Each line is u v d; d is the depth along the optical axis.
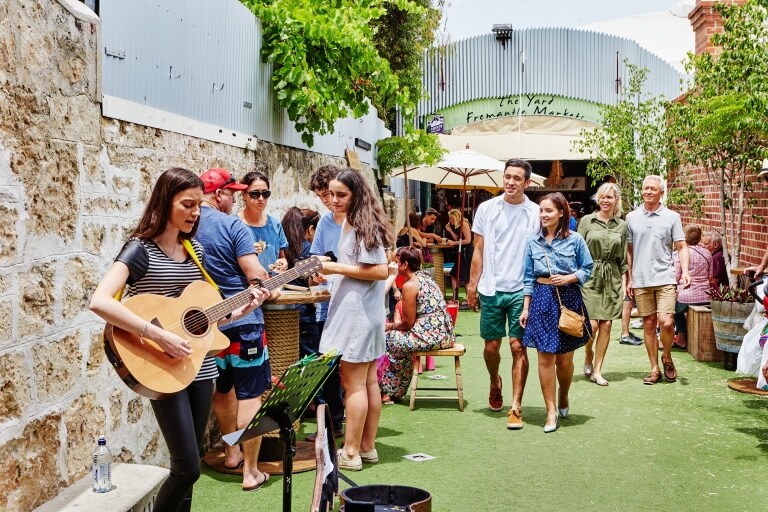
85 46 4.68
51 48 4.29
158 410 4.12
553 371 7.24
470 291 7.88
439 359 10.59
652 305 9.12
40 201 4.16
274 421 3.89
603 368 10.00
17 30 3.94
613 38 21.14
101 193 4.92
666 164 13.56
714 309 9.69
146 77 5.80
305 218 7.96
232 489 5.68
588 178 23.66
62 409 4.33
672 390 8.78
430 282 8.18
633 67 15.22
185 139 6.46
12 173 3.88
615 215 9.38
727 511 5.30
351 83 10.32
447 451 6.62
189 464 4.12
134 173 5.44
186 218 4.26
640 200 14.25
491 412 7.92
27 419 3.97
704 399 8.36
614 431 7.21
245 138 8.19
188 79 6.70
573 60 21.22
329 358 3.92
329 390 7.26
